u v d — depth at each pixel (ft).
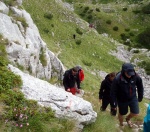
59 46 174.70
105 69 190.29
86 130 31.24
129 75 30.48
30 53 48.70
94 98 57.41
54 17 212.23
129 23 330.75
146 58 236.84
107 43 238.07
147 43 286.05
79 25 230.68
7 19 52.54
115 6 362.53
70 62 143.54
